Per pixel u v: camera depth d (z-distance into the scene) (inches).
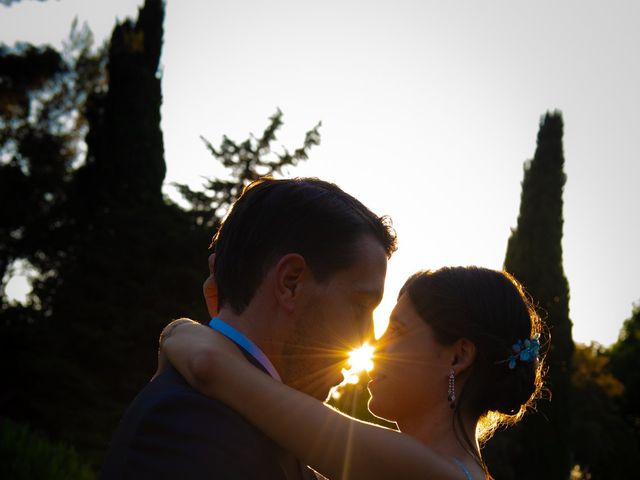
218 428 64.5
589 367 1491.1
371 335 75.0
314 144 991.6
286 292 72.6
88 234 1025.5
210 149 981.8
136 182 1094.4
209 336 74.9
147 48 1170.0
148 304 928.9
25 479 406.6
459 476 85.4
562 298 1098.7
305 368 76.2
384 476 81.1
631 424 1820.9
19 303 938.7
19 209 1071.6
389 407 99.3
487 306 98.2
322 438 75.9
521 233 1133.1
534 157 1168.2
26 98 1116.5
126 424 68.8
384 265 75.0
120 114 1115.9
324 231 72.5
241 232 74.8
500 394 97.8
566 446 1034.1
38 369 841.5
